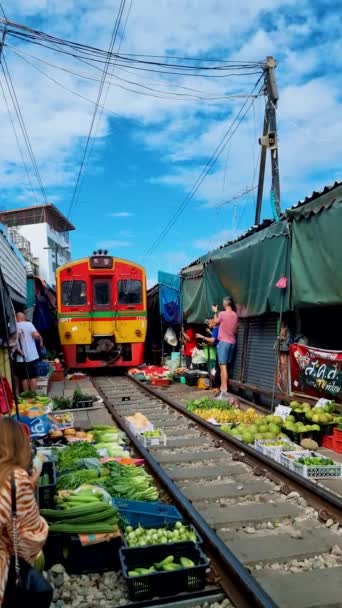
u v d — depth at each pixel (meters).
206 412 9.52
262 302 10.27
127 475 5.59
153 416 10.12
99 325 17.73
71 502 4.36
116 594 3.67
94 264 17.73
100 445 7.06
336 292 7.65
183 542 3.87
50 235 47.72
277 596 3.58
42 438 7.17
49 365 14.77
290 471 5.84
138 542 3.97
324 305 8.00
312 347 8.78
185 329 18.08
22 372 11.85
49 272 46.03
